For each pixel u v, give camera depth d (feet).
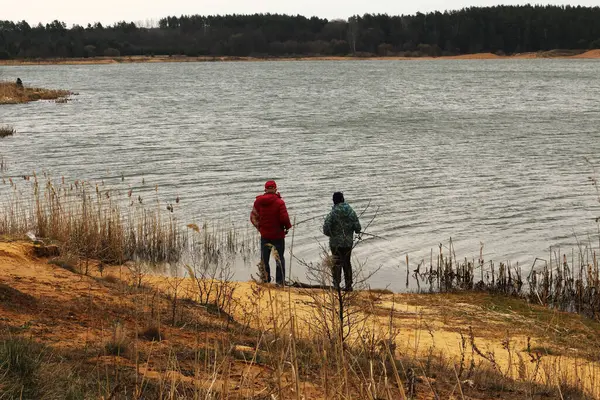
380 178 86.69
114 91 289.33
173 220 61.21
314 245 54.90
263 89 309.63
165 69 594.24
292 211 67.87
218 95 268.00
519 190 79.56
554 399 22.71
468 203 72.38
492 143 122.83
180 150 110.63
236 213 66.49
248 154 106.93
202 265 49.62
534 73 463.01
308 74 479.00
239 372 19.93
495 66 611.88
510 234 60.18
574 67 575.79
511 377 25.32
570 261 52.34
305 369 20.10
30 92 241.14
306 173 89.81
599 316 40.14
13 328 21.65
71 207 62.08
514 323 37.78
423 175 89.25
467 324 36.99
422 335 33.32
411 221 64.28
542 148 115.65
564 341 34.40
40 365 17.25
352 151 111.96
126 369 19.07
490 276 49.26
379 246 55.72
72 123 152.97
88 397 15.96
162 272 46.52
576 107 206.39
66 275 34.86
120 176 85.35
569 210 69.36
